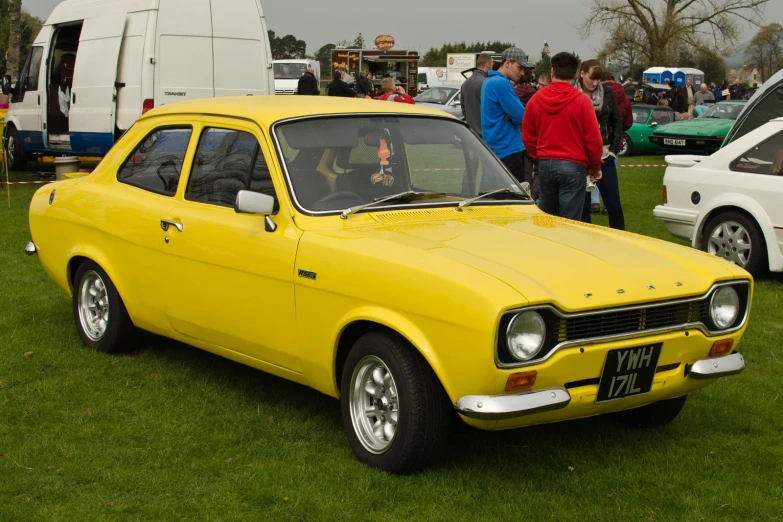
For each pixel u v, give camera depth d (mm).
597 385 3979
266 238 4680
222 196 5082
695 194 9039
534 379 3771
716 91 43844
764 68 83438
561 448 4617
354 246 4281
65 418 4926
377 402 4277
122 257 5703
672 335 4117
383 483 4098
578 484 4164
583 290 3887
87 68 13750
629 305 3961
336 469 4250
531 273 3941
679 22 52625
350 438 4371
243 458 4410
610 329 3943
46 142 15625
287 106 5176
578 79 9266
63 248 6227
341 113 5160
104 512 3828
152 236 5395
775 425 4996
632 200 14109
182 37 12906
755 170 8672
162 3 12766
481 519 3795
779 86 11477
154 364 5887
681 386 4285
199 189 5262
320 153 4902
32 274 8445
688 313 4207
